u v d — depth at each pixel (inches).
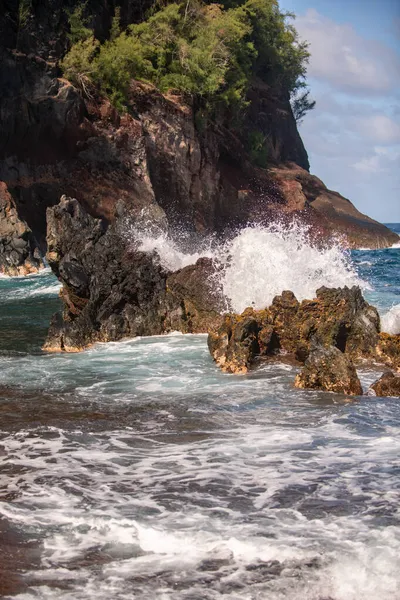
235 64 2913.4
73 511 238.8
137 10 2748.5
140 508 241.1
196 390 415.8
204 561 204.4
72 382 441.4
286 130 3745.1
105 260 659.4
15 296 1017.5
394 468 274.7
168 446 308.7
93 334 605.0
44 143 2058.3
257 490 255.6
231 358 477.7
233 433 327.0
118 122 2250.2
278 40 3599.9
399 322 535.2
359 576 194.5
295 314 518.0
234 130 3090.6
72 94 2079.2
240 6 3302.2
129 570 200.7
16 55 1985.7
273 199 3041.3
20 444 313.1
